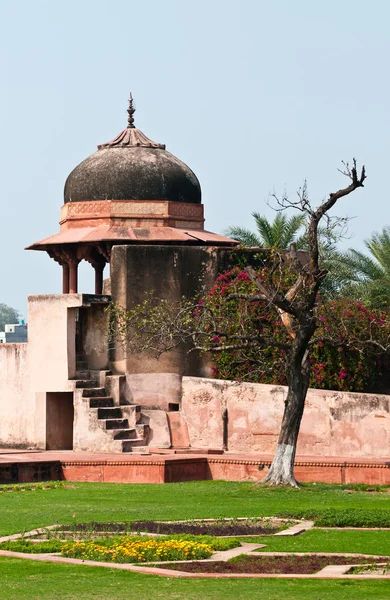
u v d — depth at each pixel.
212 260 26.30
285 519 15.41
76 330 27.06
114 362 26.23
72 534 13.88
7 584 10.93
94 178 27.95
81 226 28.05
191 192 28.48
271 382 24.80
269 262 26.59
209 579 11.25
